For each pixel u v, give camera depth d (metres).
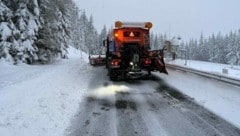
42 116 8.48
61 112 9.23
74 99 11.09
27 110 8.72
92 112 9.55
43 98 10.23
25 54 23.16
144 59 16.62
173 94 12.30
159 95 12.14
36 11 23.56
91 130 7.88
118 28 17.38
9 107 8.86
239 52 79.06
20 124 7.63
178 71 20.36
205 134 7.57
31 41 23.45
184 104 10.59
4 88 12.08
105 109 9.94
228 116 9.06
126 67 16.25
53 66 22.94
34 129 7.56
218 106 10.20
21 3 23.17
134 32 17.48
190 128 8.02
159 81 15.80
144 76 16.41
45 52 25.75
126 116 9.14
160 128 8.04
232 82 13.95
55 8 27.20
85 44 86.06
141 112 9.59
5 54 21.78
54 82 13.69
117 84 14.95
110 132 7.73
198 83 14.73
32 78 15.22
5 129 7.17
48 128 7.83
